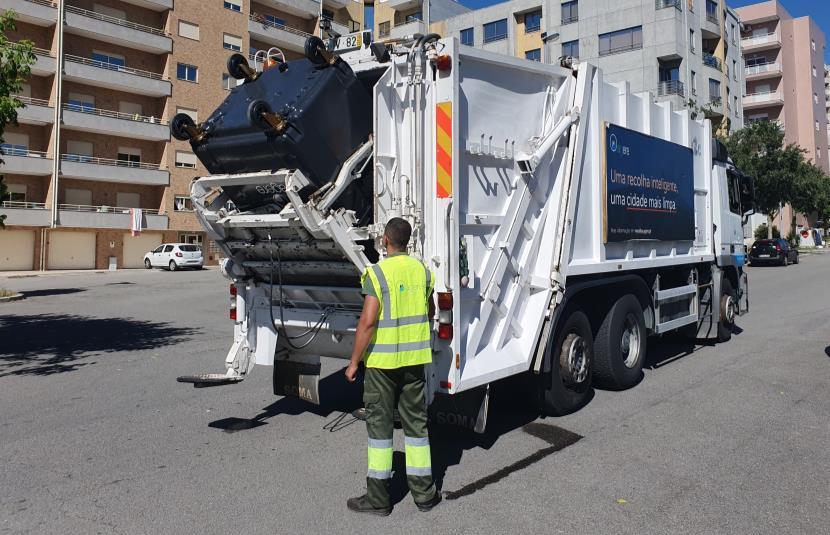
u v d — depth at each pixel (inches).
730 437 211.3
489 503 161.3
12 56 452.8
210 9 1710.1
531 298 221.0
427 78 181.8
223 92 1737.2
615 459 191.6
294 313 214.1
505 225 205.9
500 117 203.3
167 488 172.2
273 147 176.4
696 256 337.4
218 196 212.8
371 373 157.9
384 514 154.9
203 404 261.7
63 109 1485.0
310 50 179.6
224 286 962.7
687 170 324.8
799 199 1604.3
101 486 173.9
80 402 267.4
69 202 1536.7
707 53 1851.6
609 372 263.9
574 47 1784.0
